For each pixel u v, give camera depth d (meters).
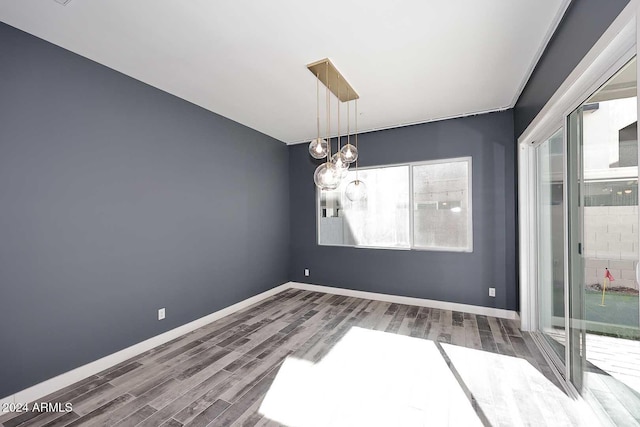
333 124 3.83
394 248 3.97
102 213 2.31
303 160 4.73
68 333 2.09
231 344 2.72
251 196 3.99
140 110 2.59
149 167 2.67
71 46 2.05
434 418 1.73
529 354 2.46
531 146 2.88
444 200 3.67
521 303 2.96
